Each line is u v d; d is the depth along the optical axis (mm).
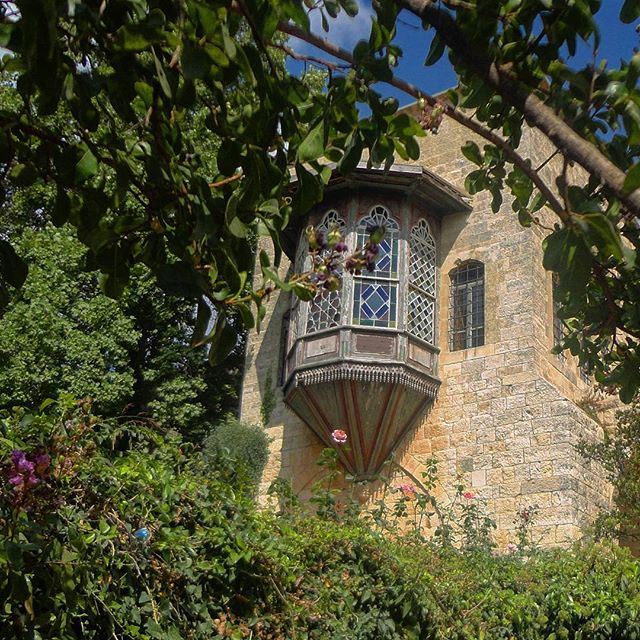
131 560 4605
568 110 3568
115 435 5152
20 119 3389
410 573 6395
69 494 4621
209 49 2871
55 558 4055
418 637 6352
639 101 3168
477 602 7398
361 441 13922
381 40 3590
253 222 3541
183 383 18266
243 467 6344
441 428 14008
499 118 4566
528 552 10062
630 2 3350
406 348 13836
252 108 3566
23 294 16594
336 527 6328
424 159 16156
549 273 14805
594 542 10414
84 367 16375
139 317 19125
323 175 3723
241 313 3438
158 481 4965
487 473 13320
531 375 13477
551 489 12641
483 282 14609
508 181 4648
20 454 3939
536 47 3510
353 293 14023
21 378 15883
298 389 14102
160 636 4500
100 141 3604
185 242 3533
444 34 3469
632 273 4516
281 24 3592
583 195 3625
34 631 4035
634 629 8164
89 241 3482
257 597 5273
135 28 2855
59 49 2904
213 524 5199
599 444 12266
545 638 7945
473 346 14367
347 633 5676
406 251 14414
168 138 3721
